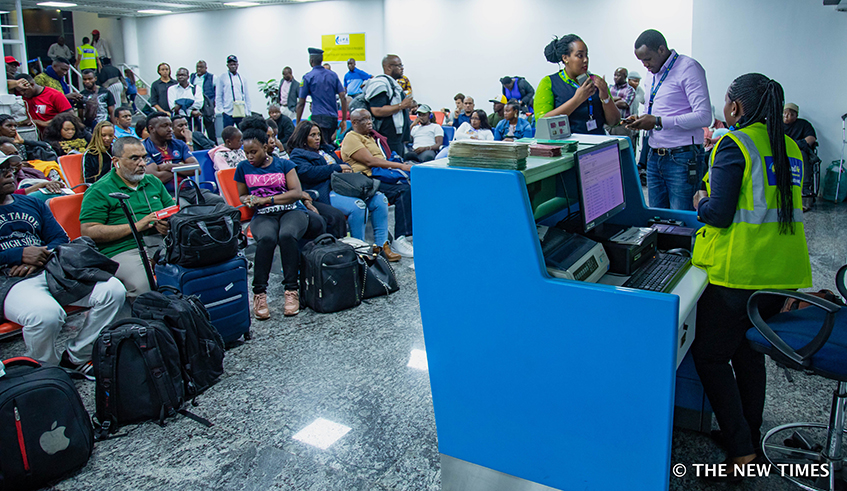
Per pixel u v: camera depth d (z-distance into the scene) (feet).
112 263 9.06
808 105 21.02
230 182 13.93
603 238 6.82
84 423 6.92
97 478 6.76
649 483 5.14
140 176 10.32
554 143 6.63
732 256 6.14
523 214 5.17
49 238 9.46
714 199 6.15
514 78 31.17
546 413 5.52
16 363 6.94
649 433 5.03
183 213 9.66
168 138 14.33
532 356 5.45
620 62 30.07
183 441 7.48
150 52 53.11
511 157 5.23
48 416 6.52
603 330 5.03
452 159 5.57
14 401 6.31
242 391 8.71
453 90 36.06
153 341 7.75
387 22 37.76
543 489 5.72
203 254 9.50
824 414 7.68
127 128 20.63
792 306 8.46
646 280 6.23
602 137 7.85
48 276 8.59
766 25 20.59
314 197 14.30
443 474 6.34
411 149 24.20
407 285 13.35
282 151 20.90
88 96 30.83
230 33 46.65
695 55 21.45
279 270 14.64
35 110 22.44
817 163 20.93
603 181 7.02
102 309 8.91
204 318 8.74
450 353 5.94
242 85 35.27
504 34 33.45
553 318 5.25
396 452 7.16
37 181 13.19
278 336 10.70
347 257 11.80
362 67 39.96
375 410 8.12
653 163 11.35
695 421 7.38
